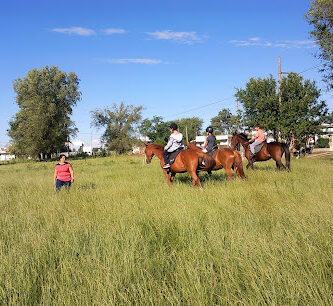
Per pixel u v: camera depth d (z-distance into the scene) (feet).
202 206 23.43
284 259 13.08
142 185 37.86
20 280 12.42
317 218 18.01
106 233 17.81
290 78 95.91
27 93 223.51
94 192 33.17
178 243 17.01
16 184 46.42
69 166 35.96
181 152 34.65
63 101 220.64
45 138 215.10
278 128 94.43
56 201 27.68
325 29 74.18
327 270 12.21
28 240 17.10
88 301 10.93
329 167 49.37
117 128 247.09
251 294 10.92
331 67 75.36
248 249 13.98
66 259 14.21
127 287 11.97
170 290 11.73
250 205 23.34
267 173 39.14
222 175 41.81
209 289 11.41
